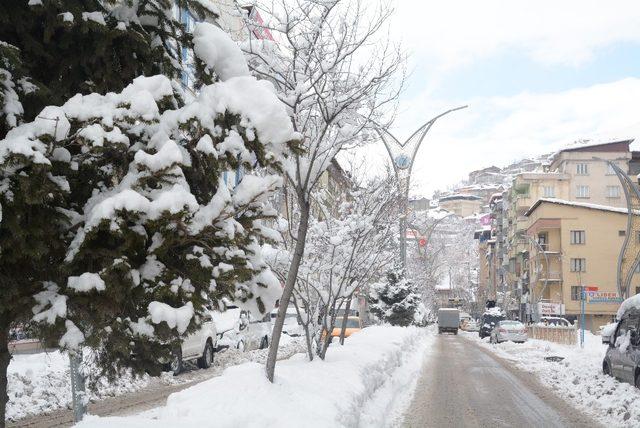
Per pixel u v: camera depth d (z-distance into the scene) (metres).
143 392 13.55
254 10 8.85
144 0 5.00
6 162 3.80
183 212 4.25
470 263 134.38
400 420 10.63
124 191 4.20
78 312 4.41
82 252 4.21
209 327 18.55
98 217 4.13
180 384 14.96
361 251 13.38
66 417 10.70
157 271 4.57
